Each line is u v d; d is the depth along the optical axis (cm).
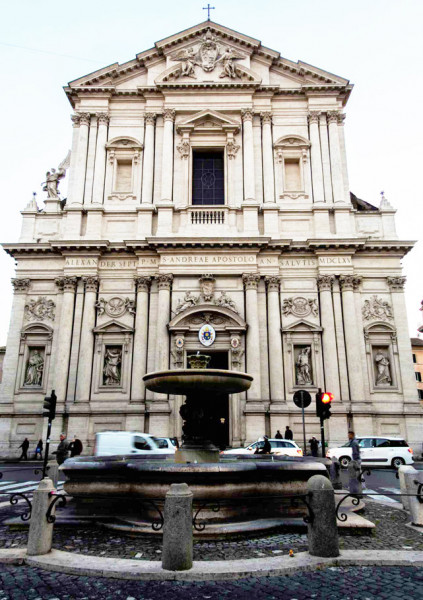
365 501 1204
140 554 696
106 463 924
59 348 2583
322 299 2661
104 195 2883
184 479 833
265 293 2677
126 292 2706
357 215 2878
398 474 1107
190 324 2591
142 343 2589
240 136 2952
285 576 605
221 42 3117
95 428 2467
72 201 2850
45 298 2731
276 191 2891
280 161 2936
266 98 3039
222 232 2744
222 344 2558
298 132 3000
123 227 2820
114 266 2748
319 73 3031
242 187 2856
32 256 2788
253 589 560
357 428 2453
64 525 874
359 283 2728
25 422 2538
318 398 1519
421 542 767
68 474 942
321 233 2767
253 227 2758
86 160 2945
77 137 3000
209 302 2625
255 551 707
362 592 551
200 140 2958
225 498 807
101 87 3027
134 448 1814
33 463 2292
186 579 590
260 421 2417
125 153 2962
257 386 2475
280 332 2622
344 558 657
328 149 2956
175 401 2480
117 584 577
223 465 837
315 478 706
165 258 2688
